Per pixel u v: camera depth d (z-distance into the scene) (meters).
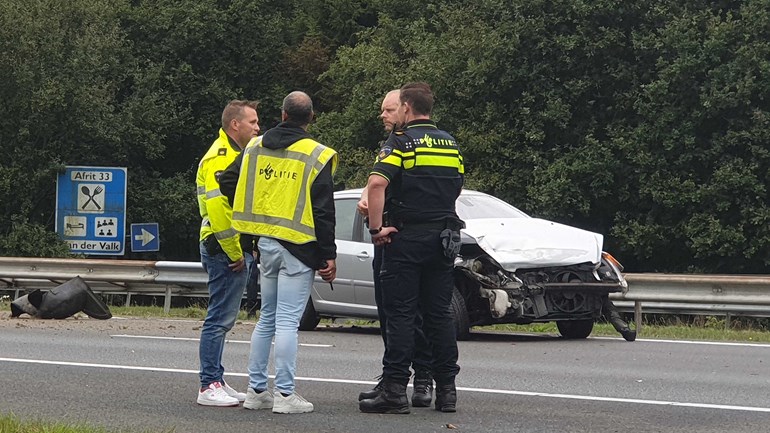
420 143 6.88
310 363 9.62
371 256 12.33
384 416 6.84
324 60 38.47
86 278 17.58
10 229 32.59
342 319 15.28
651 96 27.56
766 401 7.58
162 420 6.64
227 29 38.25
